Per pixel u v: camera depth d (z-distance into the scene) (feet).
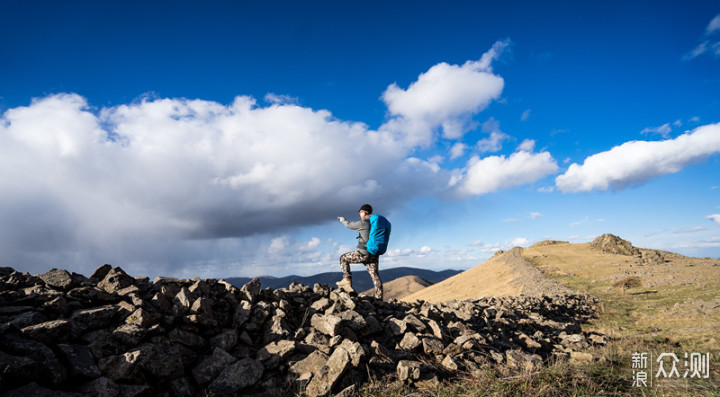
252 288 19.95
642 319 45.50
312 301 22.12
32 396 9.57
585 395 14.40
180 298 16.67
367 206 24.75
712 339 28.22
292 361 15.30
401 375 15.11
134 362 11.88
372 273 25.54
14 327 11.80
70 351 11.74
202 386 13.34
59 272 16.66
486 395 14.07
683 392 15.07
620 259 154.81
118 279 17.60
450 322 24.63
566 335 28.78
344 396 13.43
